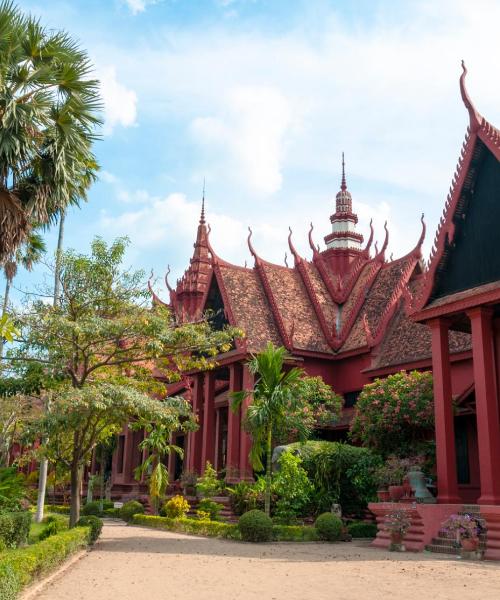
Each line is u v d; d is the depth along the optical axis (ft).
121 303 61.57
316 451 70.95
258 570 38.09
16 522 45.55
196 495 88.48
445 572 36.06
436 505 49.67
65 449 63.16
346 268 119.03
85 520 57.67
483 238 54.60
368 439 64.39
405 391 62.39
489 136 53.62
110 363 61.26
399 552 47.98
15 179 54.03
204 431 95.20
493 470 47.57
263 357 66.39
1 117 50.83
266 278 104.37
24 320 55.67
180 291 150.61
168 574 36.78
